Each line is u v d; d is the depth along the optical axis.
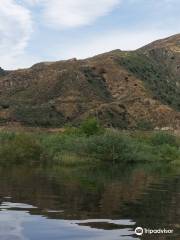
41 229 13.15
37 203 18.25
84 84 128.50
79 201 19.31
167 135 83.00
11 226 13.45
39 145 55.84
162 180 33.00
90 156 59.47
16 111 110.06
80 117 111.69
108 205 18.36
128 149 62.78
